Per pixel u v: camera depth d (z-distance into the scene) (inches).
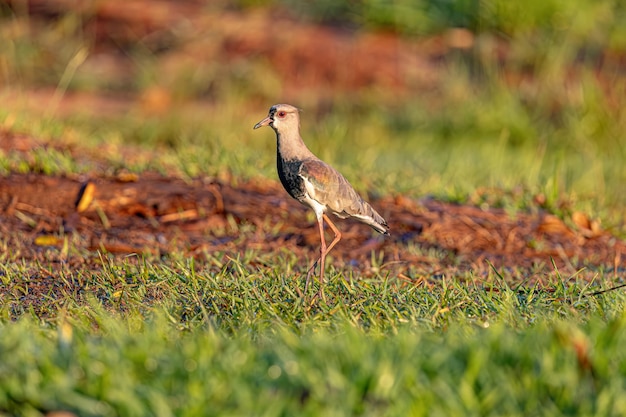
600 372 268.8
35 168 527.2
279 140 407.2
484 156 729.6
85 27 980.6
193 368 266.5
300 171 398.0
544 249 486.0
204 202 507.5
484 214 530.6
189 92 882.1
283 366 268.4
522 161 708.0
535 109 833.5
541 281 418.6
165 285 388.5
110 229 479.8
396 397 255.4
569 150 762.2
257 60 944.3
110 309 366.9
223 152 585.3
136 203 501.0
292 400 255.0
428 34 999.6
